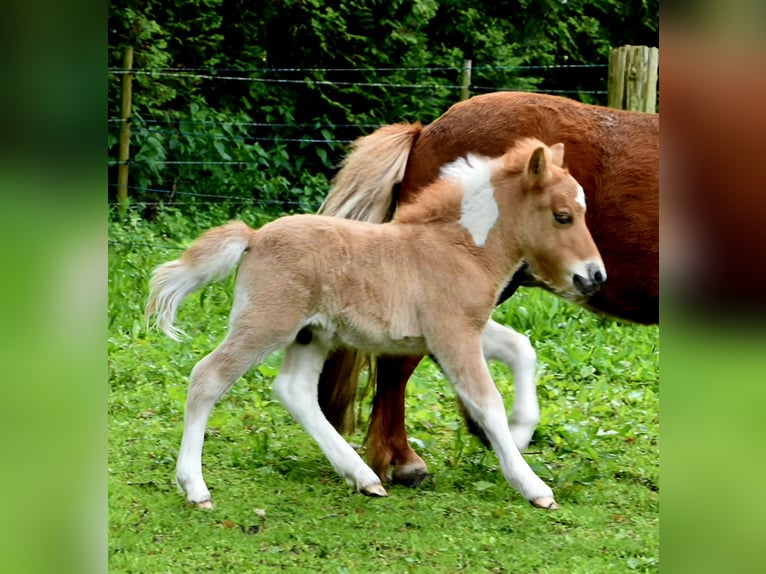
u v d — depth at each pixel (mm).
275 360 6332
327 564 3699
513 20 13430
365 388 5152
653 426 5637
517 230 4375
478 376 4281
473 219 4379
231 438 5203
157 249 8938
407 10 12125
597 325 7793
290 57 12344
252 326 4160
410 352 4414
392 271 4293
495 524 4129
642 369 6676
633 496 4562
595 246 4426
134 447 4863
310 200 11484
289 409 4434
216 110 12094
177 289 4203
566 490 4512
